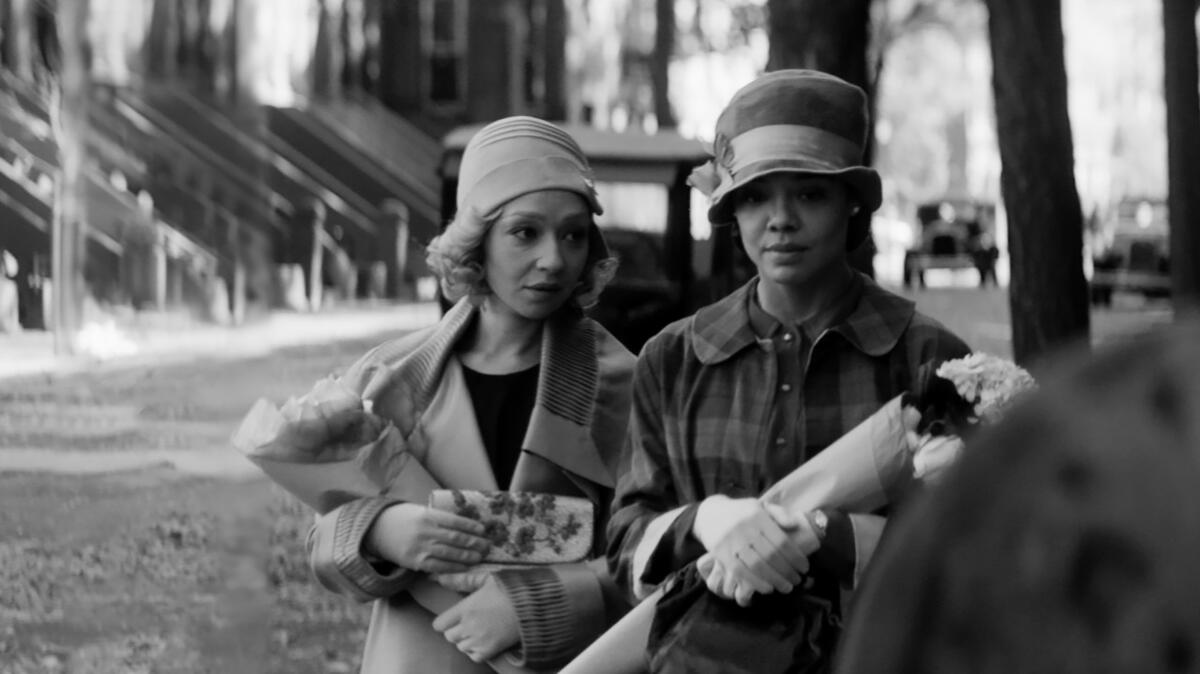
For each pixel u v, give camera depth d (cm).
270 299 3316
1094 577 83
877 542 357
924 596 88
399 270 4316
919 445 360
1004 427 88
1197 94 1335
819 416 388
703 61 4556
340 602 1061
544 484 452
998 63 1118
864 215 411
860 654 91
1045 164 1102
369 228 4344
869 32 1248
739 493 388
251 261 3200
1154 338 86
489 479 454
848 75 1236
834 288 399
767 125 396
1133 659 82
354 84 5016
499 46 5281
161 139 3353
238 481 1456
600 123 5628
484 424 460
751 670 354
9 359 2477
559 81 5559
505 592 431
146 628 950
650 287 2058
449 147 2244
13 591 1030
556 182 453
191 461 1567
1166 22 1336
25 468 1502
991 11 1119
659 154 2083
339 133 4669
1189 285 1326
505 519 440
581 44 5594
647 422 404
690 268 2059
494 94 5272
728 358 396
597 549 454
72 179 2733
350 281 4231
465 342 470
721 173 402
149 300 3122
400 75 5209
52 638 938
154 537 1203
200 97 3481
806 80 397
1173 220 1341
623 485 403
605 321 2059
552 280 454
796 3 1231
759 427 388
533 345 468
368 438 443
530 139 459
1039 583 84
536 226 454
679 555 368
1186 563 82
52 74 3072
